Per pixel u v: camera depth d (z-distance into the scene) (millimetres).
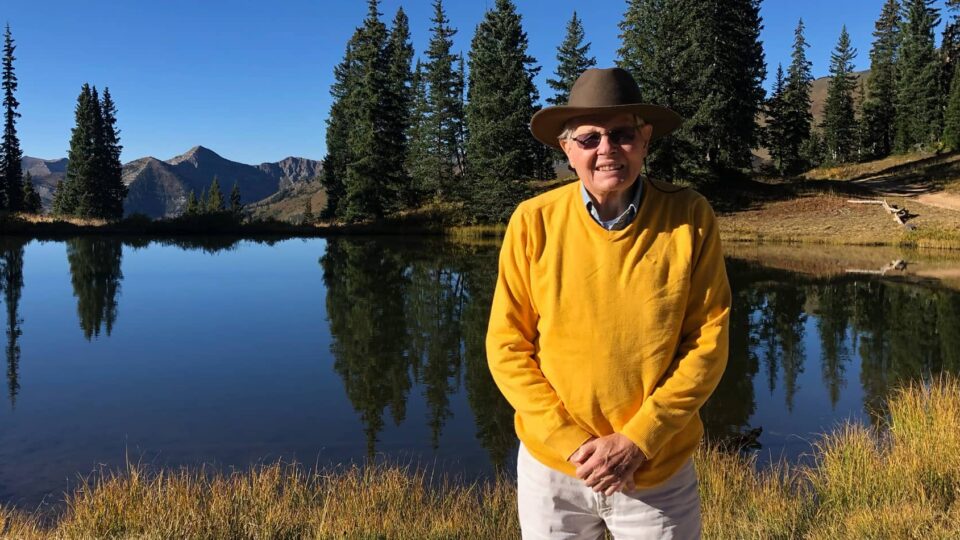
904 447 4598
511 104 39500
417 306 15992
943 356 10648
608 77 1701
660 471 1746
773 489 4309
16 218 41281
